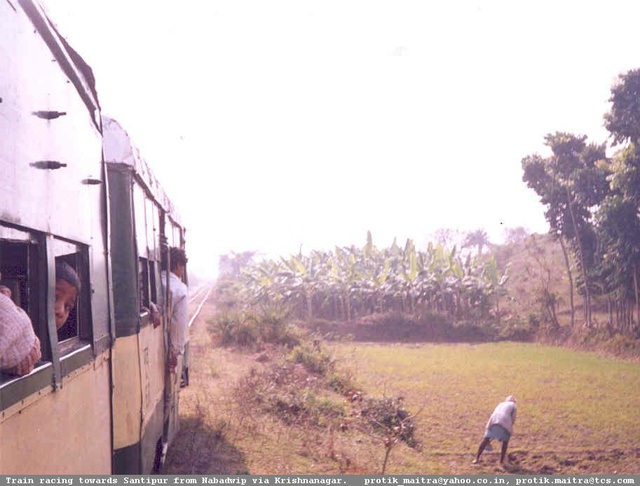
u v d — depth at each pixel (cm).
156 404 630
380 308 3116
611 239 2328
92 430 355
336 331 2869
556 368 1883
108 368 411
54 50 306
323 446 922
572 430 1123
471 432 1102
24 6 258
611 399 1404
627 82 2256
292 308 3056
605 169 2469
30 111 260
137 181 547
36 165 266
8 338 225
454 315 3109
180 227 1180
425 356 2173
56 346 283
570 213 2645
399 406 1133
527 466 901
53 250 292
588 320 2627
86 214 369
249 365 1656
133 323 489
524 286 3928
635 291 2341
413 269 3059
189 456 787
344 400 1276
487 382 1614
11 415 225
